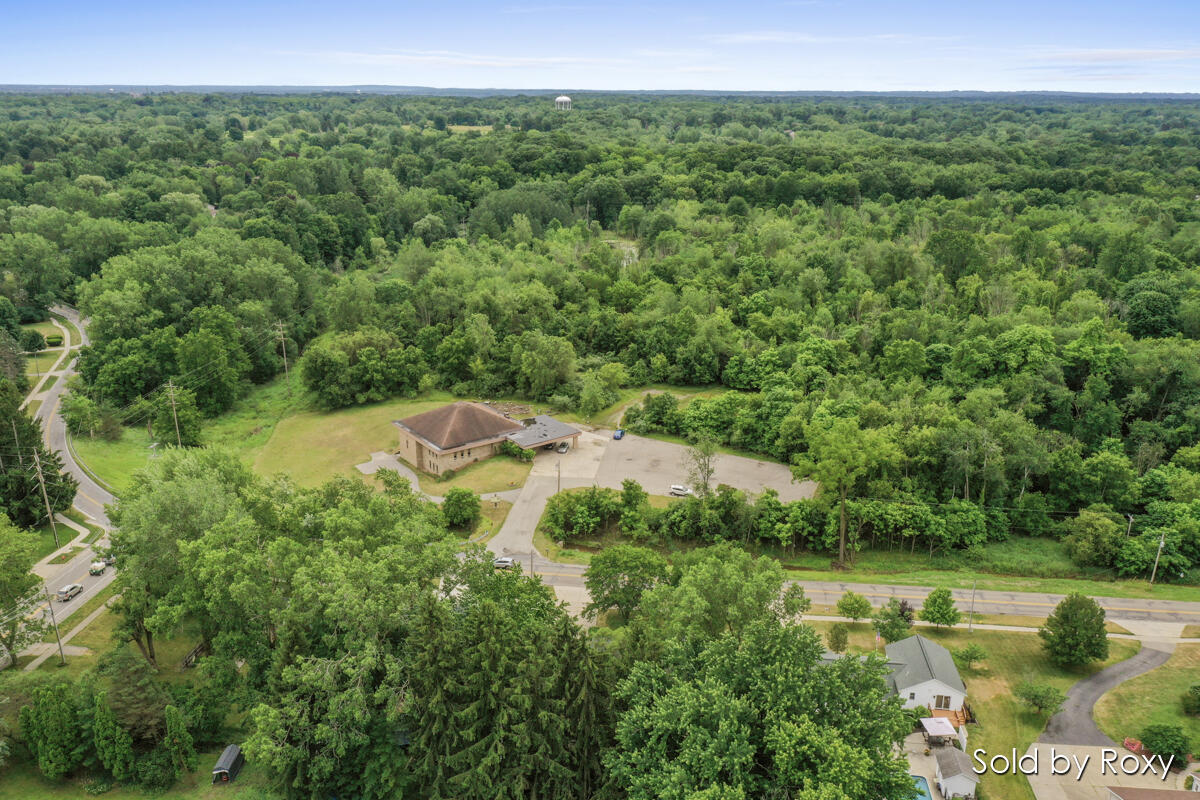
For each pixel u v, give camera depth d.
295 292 162.38
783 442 112.69
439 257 174.38
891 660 67.12
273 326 153.62
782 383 124.44
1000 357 119.56
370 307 153.12
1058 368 115.31
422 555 58.06
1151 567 89.12
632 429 127.44
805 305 152.25
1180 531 90.81
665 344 145.88
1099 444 110.06
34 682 55.03
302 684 49.44
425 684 48.12
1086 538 91.25
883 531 93.25
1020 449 98.69
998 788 56.75
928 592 85.44
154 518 60.31
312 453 119.25
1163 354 114.75
